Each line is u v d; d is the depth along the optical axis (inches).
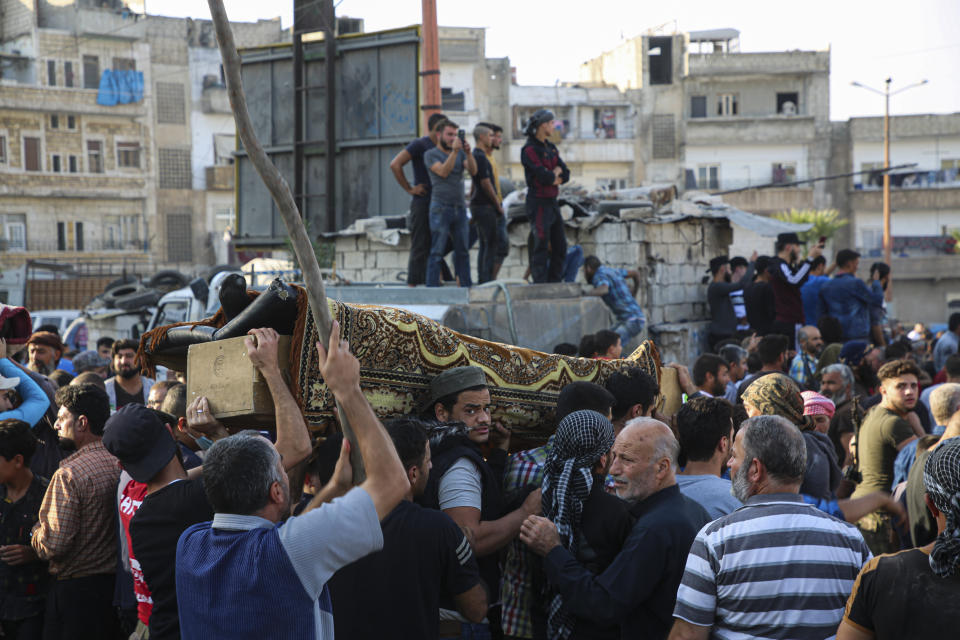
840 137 1893.5
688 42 1968.5
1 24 1598.2
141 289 619.2
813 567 110.7
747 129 1876.2
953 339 453.7
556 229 356.2
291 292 133.0
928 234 1872.5
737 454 120.6
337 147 513.3
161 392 224.4
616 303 399.9
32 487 180.9
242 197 550.3
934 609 92.2
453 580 122.6
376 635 118.0
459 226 330.0
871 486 229.9
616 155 1859.0
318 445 141.7
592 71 2108.8
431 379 150.8
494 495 143.5
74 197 1579.7
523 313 296.5
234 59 85.2
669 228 526.0
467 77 1806.1
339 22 589.0
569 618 133.0
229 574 98.2
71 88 1571.1
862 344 327.0
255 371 129.9
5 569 178.2
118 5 1680.6
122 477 161.3
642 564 123.3
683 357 478.9
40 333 300.5
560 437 135.1
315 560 96.8
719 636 113.5
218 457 103.4
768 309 403.5
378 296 300.7
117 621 171.9
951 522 92.3
